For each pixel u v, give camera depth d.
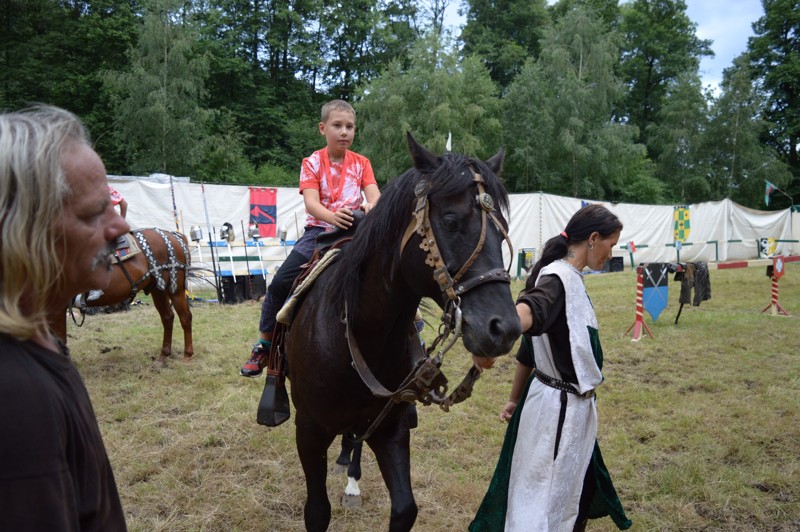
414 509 2.09
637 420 4.65
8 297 0.88
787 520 3.16
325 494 2.43
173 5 19.47
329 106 2.88
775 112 35.78
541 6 35.28
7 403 0.81
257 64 29.78
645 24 39.81
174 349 6.87
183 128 19.23
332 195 2.88
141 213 11.05
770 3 36.50
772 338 7.55
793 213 22.44
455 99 22.25
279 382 2.79
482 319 1.66
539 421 2.20
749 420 4.60
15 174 0.86
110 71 19.17
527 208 15.44
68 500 0.86
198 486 3.56
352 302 2.16
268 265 12.05
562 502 2.18
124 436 4.28
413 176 2.01
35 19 23.77
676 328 8.22
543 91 25.72
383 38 31.23
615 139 25.67
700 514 3.26
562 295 2.19
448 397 1.91
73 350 6.68
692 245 19.91
